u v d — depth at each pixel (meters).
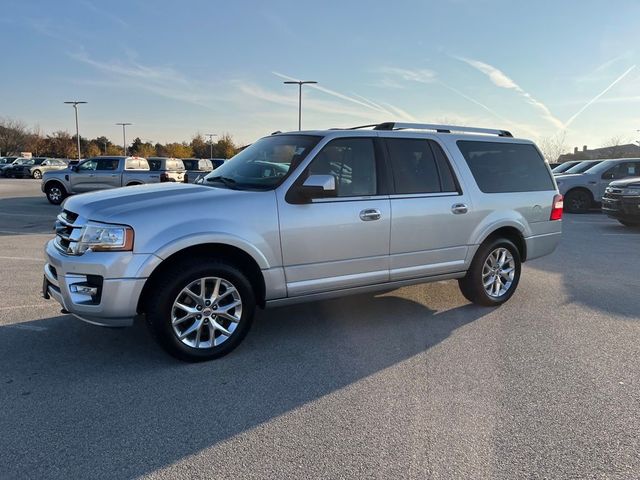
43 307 5.28
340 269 4.46
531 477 2.60
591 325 4.97
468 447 2.86
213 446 2.85
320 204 4.30
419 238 4.87
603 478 2.60
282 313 5.27
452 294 6.09
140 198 3.95
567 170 17.84
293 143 4.57
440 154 5.10
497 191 5.45
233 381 3.66
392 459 2.74
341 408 3.29
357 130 4.64
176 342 3.84
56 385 3.55
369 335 4.64
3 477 2.54
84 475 2.57
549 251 6.03
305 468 2.65
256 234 4.00
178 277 3.76
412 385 3.63
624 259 8.41
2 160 49.12
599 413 3.26
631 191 11.55
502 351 4.29
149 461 2.70
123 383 3.60
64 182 17.55
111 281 3.58
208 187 4.31
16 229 11.41
